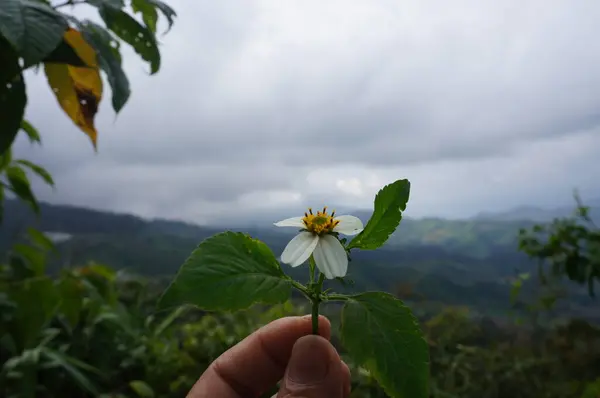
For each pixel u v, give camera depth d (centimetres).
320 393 14
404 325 12
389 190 13
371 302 12
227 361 19
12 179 30
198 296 12
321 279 13
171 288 12
